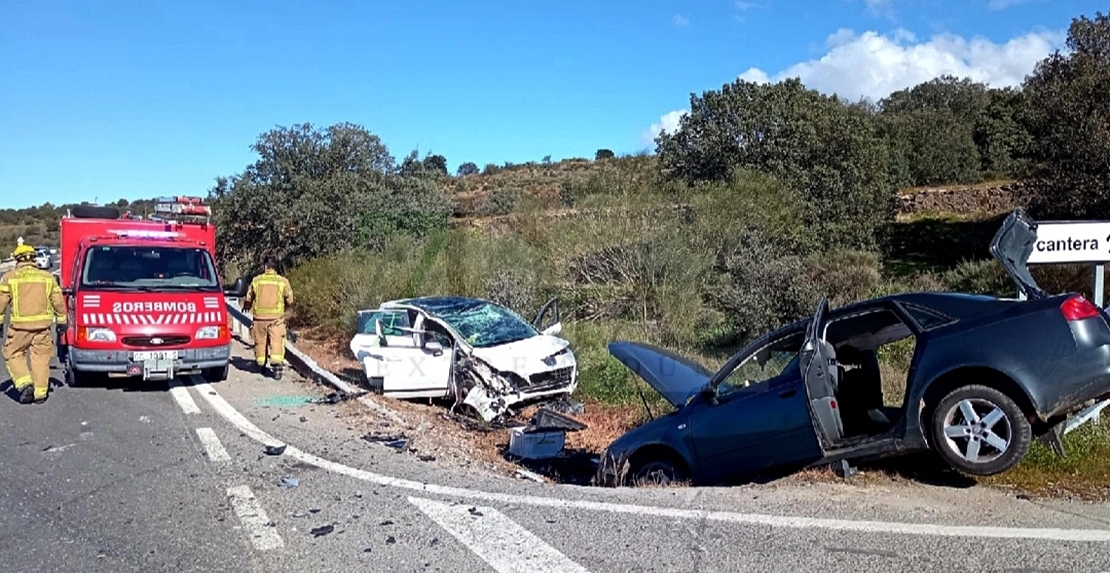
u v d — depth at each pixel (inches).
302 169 1088.2
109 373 403.5
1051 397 201.6
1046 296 220.1
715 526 191.6
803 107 1101.7
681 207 725.9
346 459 267.1
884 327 253.4
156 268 435.2
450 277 612.4
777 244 807.7
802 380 229.8
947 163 1512.1
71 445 289.9
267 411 353.4
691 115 1152.8
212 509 214.5
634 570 168.1
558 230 713.0
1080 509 196.7
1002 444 205.9
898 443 220.4
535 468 310.8
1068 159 720.3
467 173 2957.7
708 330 575.2
